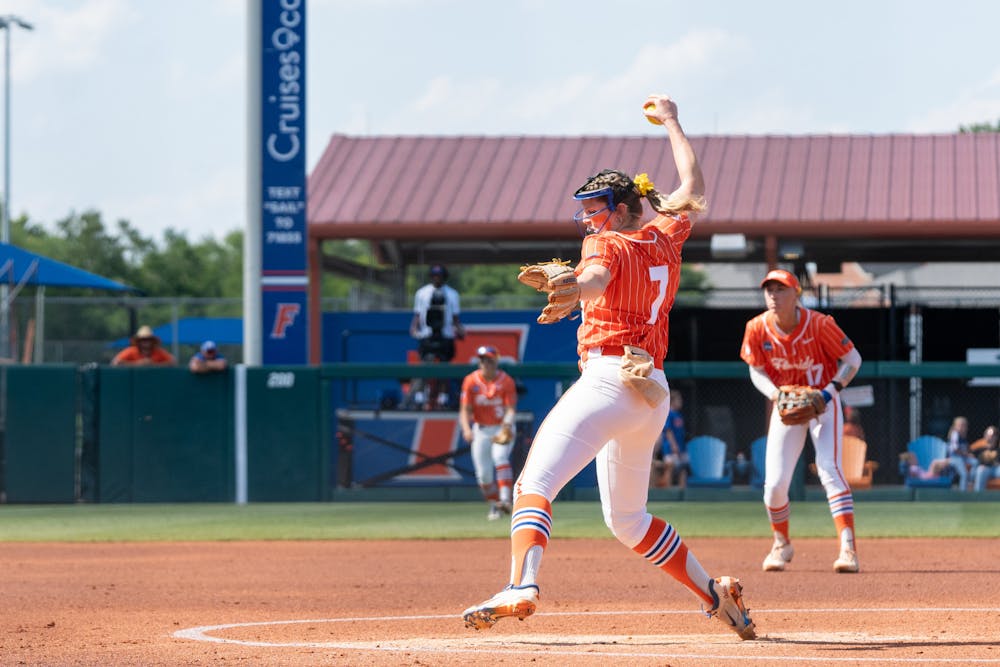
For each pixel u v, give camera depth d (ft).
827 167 151.53
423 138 163.02
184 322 196.13
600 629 41.14
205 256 529.86
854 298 146.10
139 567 65.41
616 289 32.76
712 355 137.39
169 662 33.45
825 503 105.60
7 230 259.39
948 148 153.69
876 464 108.99
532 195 149.59
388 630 41.27
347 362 135.23
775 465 59.82
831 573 59.21
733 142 158.40
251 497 112.37
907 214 141.08
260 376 112.78
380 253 164.86
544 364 112.27
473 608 31.30
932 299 139.44
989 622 41.78
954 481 107.04
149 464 112.78
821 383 60.59
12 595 53.01
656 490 109.70
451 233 144.77
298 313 118.11
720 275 317.83
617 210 33.65
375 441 112.68
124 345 192.24
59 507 110.83
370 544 78.43
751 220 142.31
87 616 45.73
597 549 72.74
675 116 36.88
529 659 33.12
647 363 32.24
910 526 86.07
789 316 59.57
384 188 152.05
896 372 107.55
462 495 111.45
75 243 482.28
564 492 110.42
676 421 111.55
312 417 112.37
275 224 118.42
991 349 135.33
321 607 48.67
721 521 91.04
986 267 245.65
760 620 42.63
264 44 118.83
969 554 68.49
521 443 112.98
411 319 134.72
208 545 78.13
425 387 117.39
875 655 33.83
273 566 65.62
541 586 54.95
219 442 112.68
